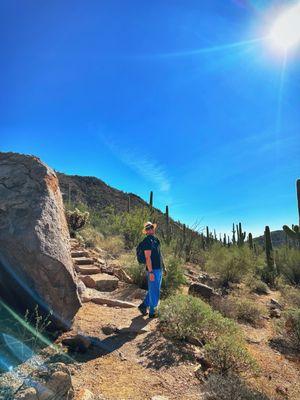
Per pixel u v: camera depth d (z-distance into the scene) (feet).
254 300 40.55
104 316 21.75
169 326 20.66
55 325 17.87
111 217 69.00
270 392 16.94
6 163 20.62
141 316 22.86
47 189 19.38
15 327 16.16
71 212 52.75
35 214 17.90
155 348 18.40
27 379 11.87
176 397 14.26
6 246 16.76
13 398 10.80
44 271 16.85
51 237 17.75
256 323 29.60
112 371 15.46
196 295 31.50
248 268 54.85
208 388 14.76
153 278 22.93
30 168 20.15
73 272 19.22
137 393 14.05
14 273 16.89
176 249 46.75
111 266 35.01
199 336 20.84
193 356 18.33
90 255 38.81
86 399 12.50
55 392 11.70
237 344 18.24
